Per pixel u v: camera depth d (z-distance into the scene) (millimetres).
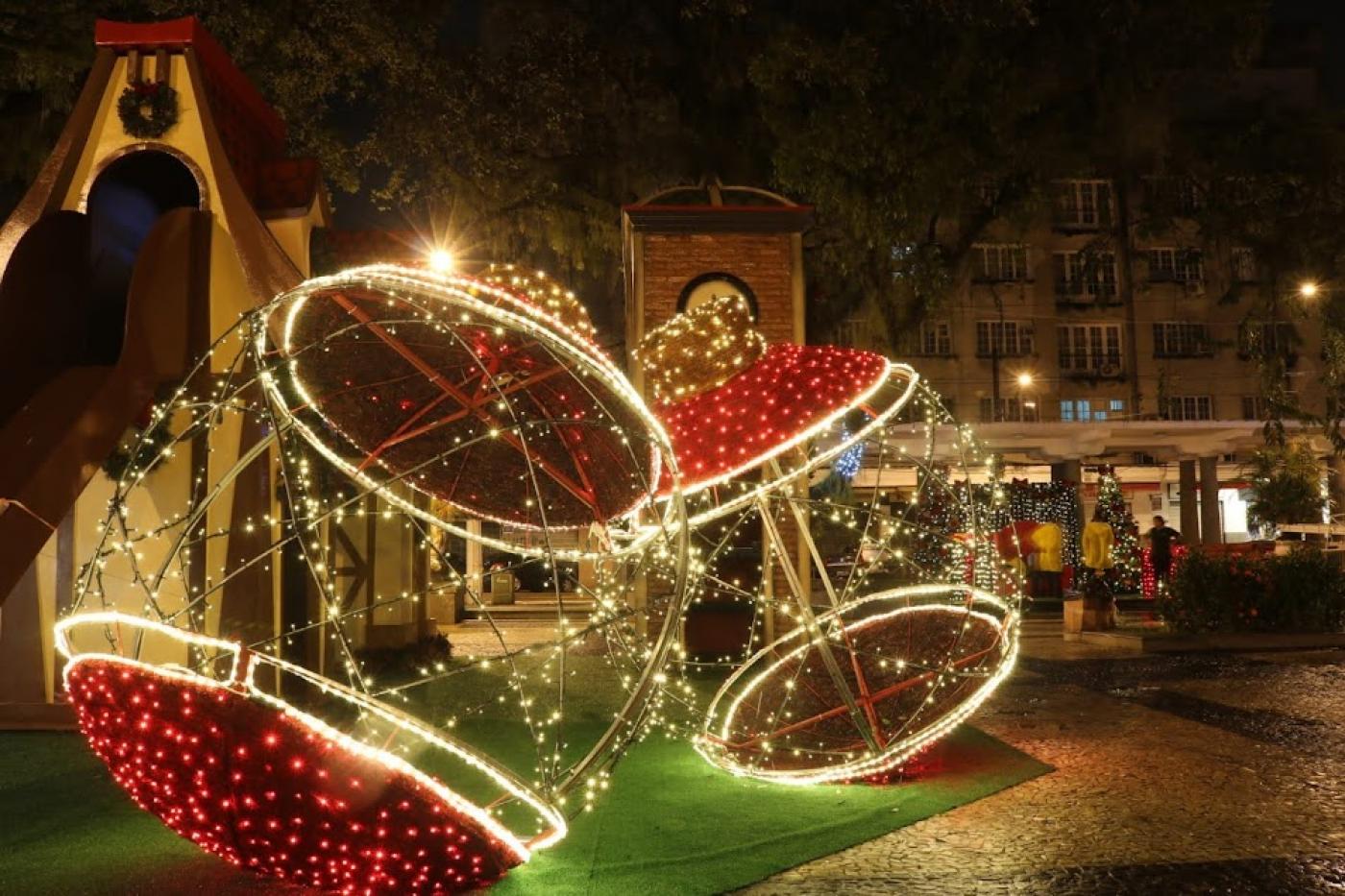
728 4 21156
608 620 5586
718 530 13312
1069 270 50469
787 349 8047
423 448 7734
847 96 19719
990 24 19641
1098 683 11773
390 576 14375
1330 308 23234
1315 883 5180
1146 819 6305
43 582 9867
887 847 5863
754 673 12312
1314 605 15328
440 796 4902
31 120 18484
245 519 10070
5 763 8305
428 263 5582
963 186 20766
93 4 16469
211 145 10625
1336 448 23594
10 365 10125
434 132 21125
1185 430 28609
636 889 5230
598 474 8062
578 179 23359
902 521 8492
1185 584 15781
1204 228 23922
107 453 9422
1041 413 50094
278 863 5047
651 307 13586
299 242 11344
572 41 21750
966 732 8992
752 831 6180
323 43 18688
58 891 5320
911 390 7664
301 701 10695
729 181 22469
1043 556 21562
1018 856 5668
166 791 4918
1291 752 8070
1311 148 22922
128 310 9797
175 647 9750
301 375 7016
